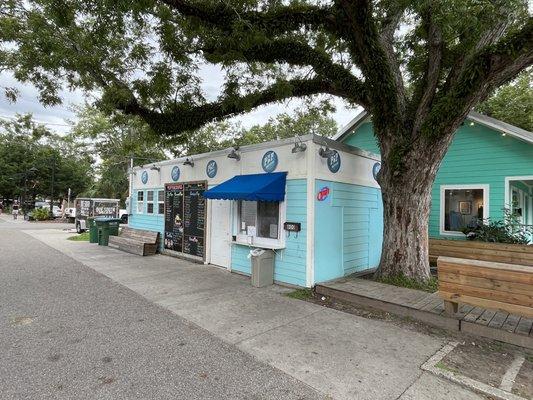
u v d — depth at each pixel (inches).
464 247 326.3
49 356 141.5
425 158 245.0
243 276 307.1
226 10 246.4
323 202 272.1
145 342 158.2
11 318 185.8
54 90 300.5
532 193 550.9
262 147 299.1
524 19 238.7
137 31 287.0
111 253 430.3
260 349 153.6
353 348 156.8
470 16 189.9
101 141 1048.2
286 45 276.2
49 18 246.7
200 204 372.2
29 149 1572.3
